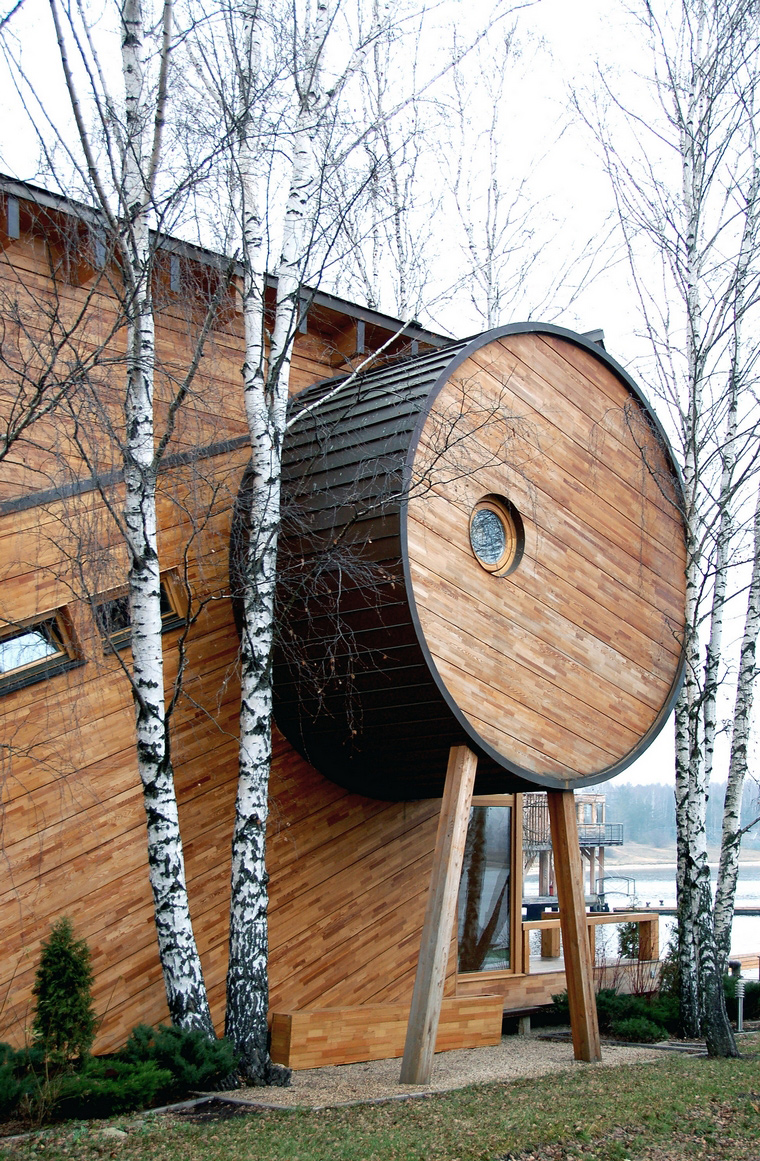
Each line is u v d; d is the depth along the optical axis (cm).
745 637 1405
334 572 913
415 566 875
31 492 932
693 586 1208
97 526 938
